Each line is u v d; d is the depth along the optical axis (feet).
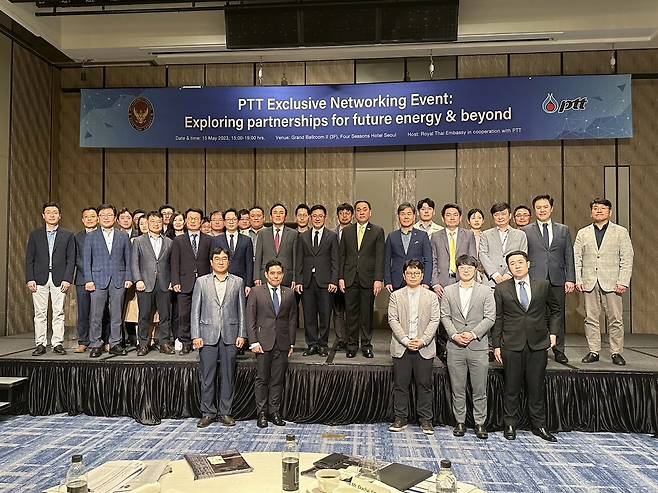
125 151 25.94
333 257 17.10
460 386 14.15
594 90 21.95
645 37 21.26
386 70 24.66
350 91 22.79
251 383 15.57
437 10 19.58
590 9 20.61
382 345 19.29
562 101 21.99
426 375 14.32
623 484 11.03
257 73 25.31
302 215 18.28
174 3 20.62
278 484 6.99
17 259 22.72
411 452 12.80
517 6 20.86
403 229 16.48
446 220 16.24
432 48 22.62
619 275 15.84
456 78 24.34
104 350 17.76
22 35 21.29
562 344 15.96
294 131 23.06
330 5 19.70
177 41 21.93
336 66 24.89
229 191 25.57
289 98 23.02
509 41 21.61
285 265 17.10
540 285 13.82
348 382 15.38
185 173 25.75
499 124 22.17
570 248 15.92
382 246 16.93
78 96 26.13
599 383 14.64
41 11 21.13
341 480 6.93
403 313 14.42
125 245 17.48
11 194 22.43
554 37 21.27
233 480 7.13
